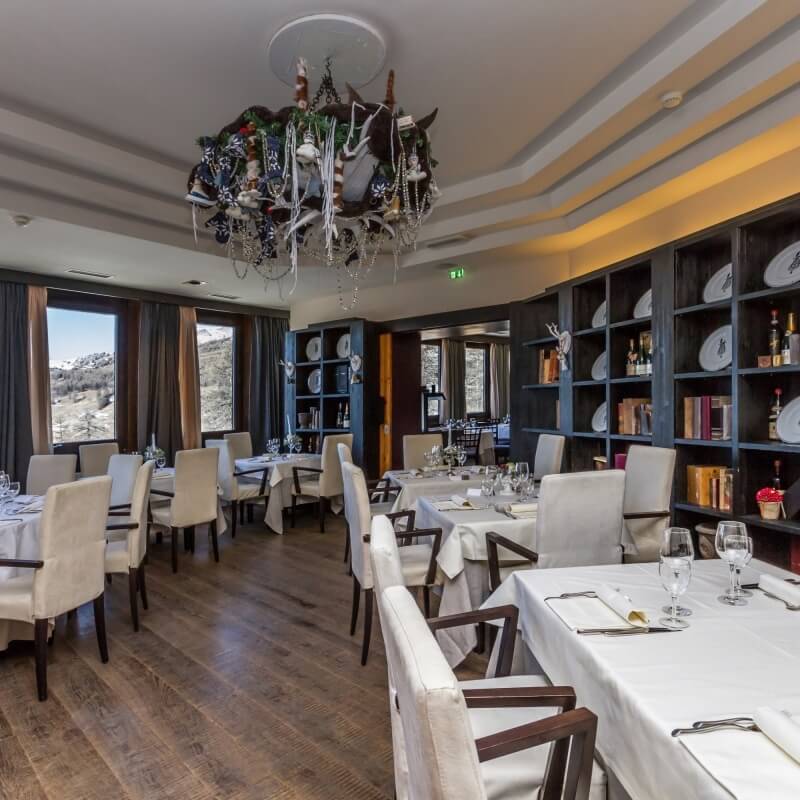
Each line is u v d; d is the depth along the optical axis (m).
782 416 3.10
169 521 4.33
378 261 5.92
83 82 2.96
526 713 1.56
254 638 3.09
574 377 4.77
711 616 1.53
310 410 7.72
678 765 0.97
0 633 2.81
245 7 2.36
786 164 3.30
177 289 6.83
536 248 5.25
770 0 2.19
